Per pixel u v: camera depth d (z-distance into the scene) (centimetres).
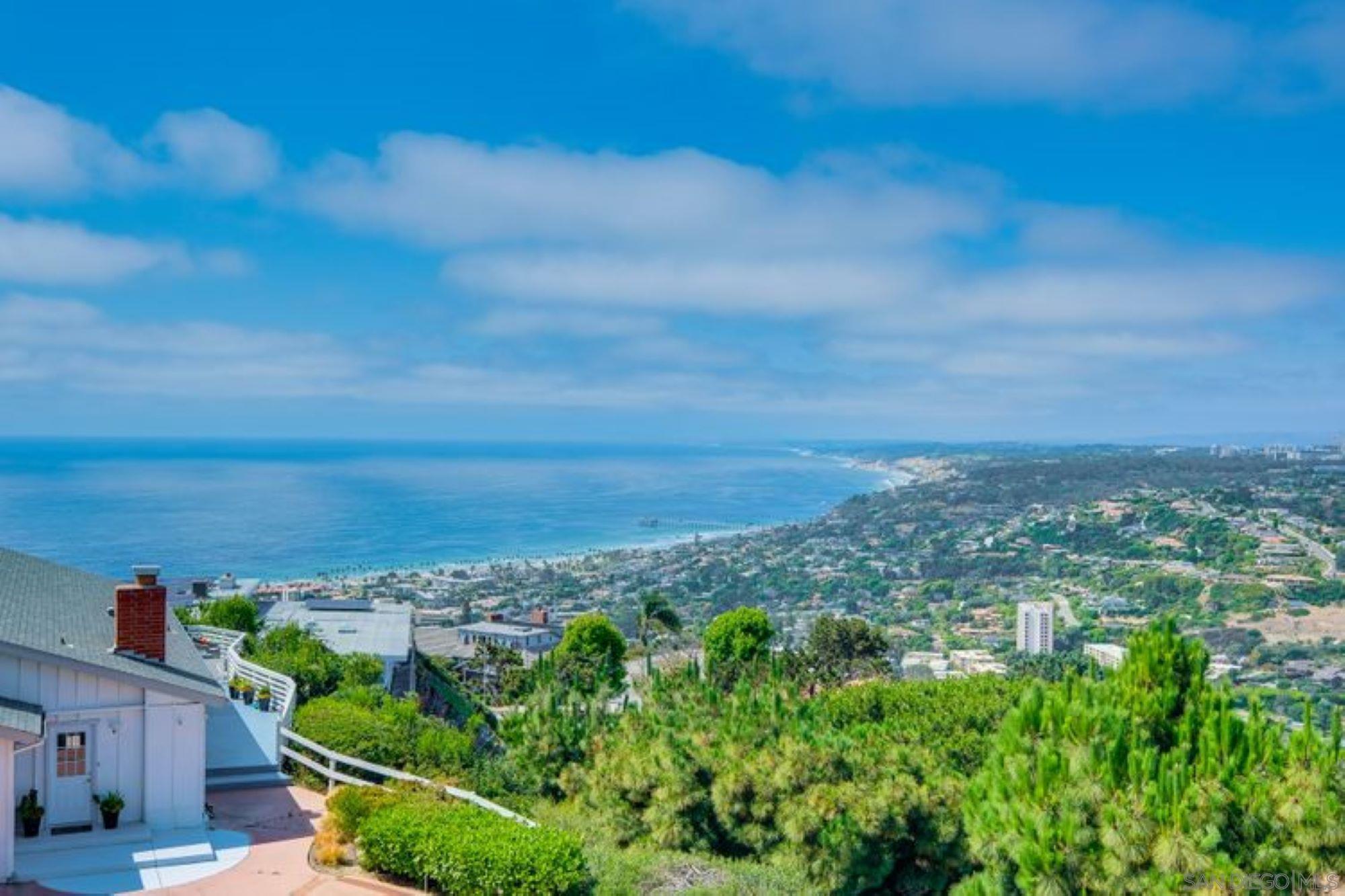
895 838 1828
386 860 1717
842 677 5262
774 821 2033
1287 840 1363
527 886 1588
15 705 1748
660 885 1772
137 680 1884
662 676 3008
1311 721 1459
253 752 2319
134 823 1897
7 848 1645
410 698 3819
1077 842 1392
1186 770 1421
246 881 1703
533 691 2853
